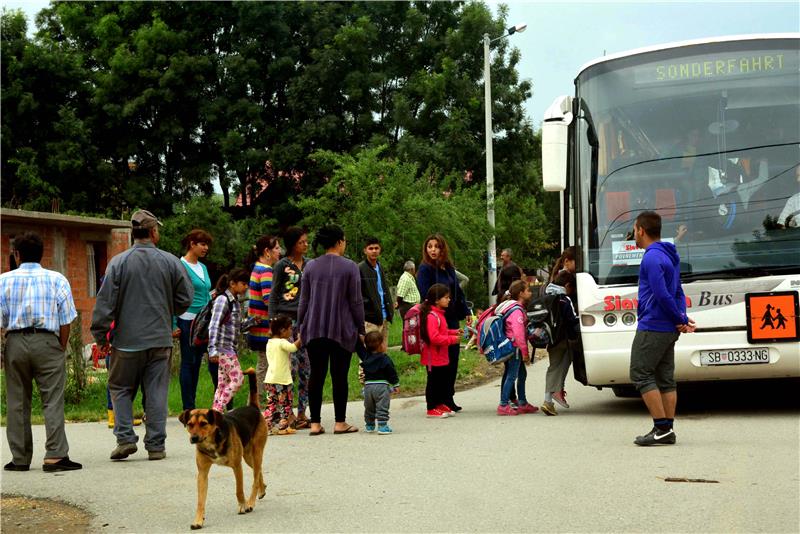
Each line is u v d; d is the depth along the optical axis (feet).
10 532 21.33
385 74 143.13
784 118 35.19
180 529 21.11
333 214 92.38
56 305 29.12
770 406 37.58
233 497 24.22
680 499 21.74
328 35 141.79
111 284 29.91
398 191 89.97
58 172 129.49
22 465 28.86
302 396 36.42
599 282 35.24
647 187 35.58
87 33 148.05
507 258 70.49
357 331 34.47
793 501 21.20
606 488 23.16
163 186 146.72
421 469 26.58
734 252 34.32
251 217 145.79
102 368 58.03
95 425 39.40
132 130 141.38
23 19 134.51
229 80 140.56
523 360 38.19
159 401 30.27
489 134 111.14
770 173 34.76
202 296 37.99
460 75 142.41
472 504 22.11
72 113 130.11
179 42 138.51
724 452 27.27
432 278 38.50
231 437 21.67
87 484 26.27
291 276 35.73
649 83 36.27
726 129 35.40
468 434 32.83
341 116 141.28
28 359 28.58
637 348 29.27
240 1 138.62
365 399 34.19
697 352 33.94
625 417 35.78
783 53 35.65
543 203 177.27
